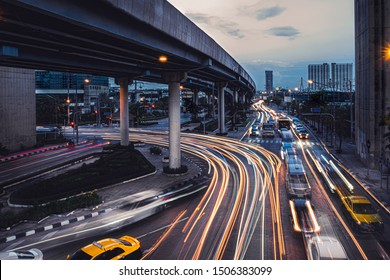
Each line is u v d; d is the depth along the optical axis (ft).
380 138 112.57
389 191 86.17
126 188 91.97
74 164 130.62
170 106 113.60
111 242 46.29
